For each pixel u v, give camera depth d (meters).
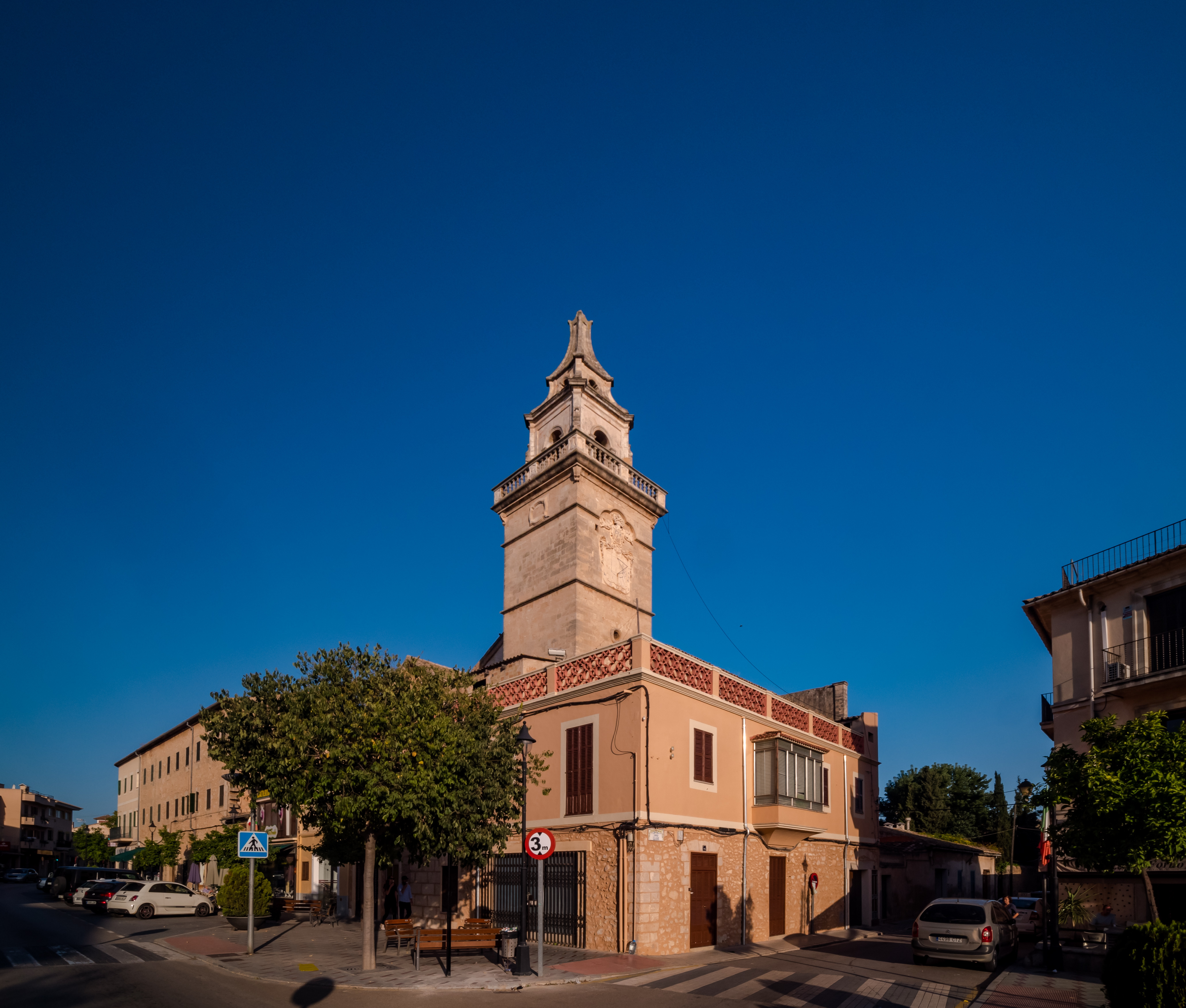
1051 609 22.55
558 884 21.02
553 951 19.38
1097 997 14.19
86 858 60.03
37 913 31.45
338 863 19.73
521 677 24.48
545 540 31.41
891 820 63.19
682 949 19.81
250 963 17.52
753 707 25.16
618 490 32.06
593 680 21.75
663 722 20.61
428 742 15.84
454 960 18.03
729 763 23.19
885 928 30.48
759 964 18.47
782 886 24.92
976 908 18.84
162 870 50.81
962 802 60.03
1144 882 13.43
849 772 31.16
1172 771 12.40
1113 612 20.73
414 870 25.77
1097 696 20.44
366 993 14.37
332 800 16.09
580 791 21.20
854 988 15.24
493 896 22.88
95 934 23.66
